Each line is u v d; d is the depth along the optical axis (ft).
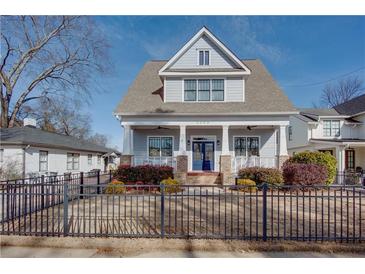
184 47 48.88
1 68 71.61
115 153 125.18
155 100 49.11
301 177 35.45
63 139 77.36
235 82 48.55
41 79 74.74
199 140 52.54
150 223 19.13
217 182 45.70
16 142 53.36
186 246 14.76
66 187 16.60
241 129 52.70
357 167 62.85
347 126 68.64
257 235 15.89
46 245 15.01
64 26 69.26
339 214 23.12
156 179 39.99
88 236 15.99
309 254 14.12
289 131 80.12
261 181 39.11
